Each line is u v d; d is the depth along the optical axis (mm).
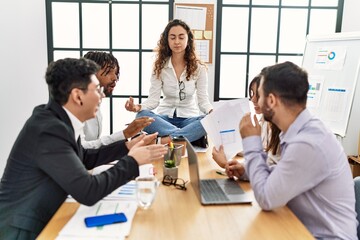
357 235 1404
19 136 1300
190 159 1466
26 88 3654
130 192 1368
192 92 2877
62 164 1181
